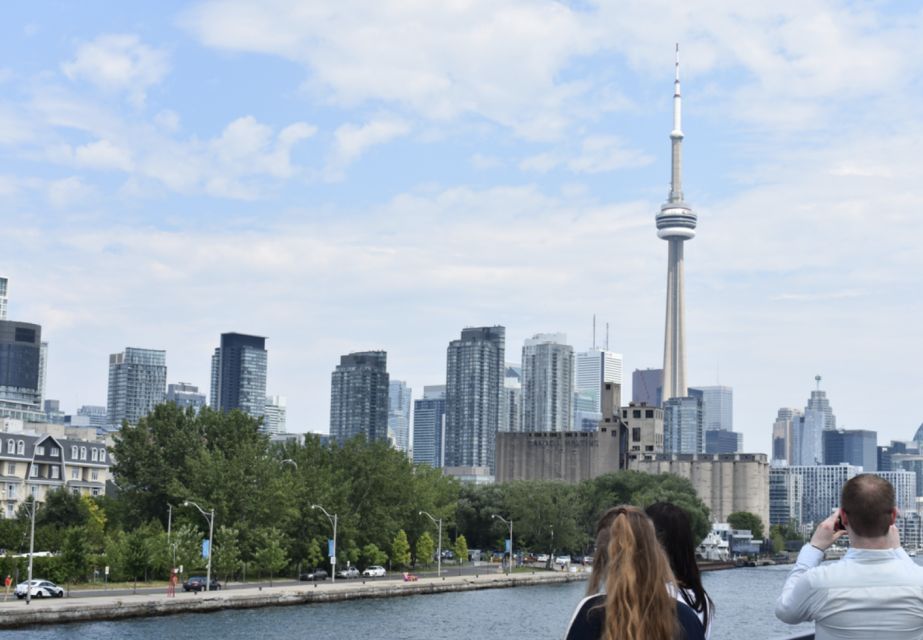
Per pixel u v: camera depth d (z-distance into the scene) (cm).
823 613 1104
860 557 1120
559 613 13562
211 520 14512
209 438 17538
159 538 14825
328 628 11162
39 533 15750
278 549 15850
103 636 9725
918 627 1074
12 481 19812
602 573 995
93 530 16075
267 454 18025
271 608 13062
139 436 16812
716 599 17912
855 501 1117
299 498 17175
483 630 11531
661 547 1001
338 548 17888
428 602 14800
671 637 946
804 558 1167
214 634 10244
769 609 15950
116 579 15150
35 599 11862
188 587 13912
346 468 19300
